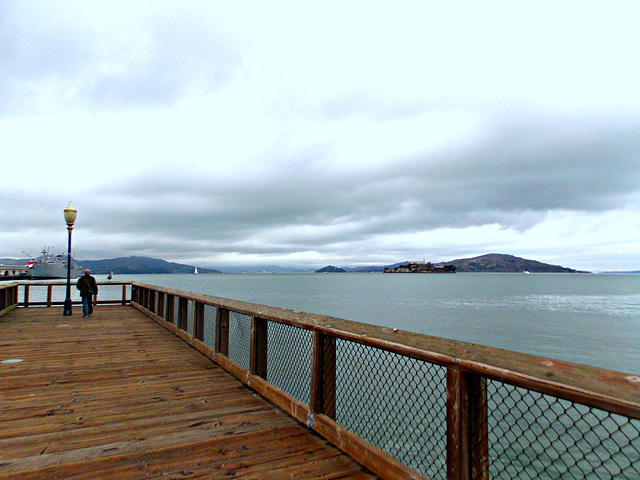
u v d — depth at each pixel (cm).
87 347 697
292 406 374
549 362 187
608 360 1683
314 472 271
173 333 842
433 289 8469
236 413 383
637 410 138
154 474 268
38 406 400
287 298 5191
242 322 520
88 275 1138
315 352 344
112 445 312
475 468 206
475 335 2266
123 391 449
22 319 1071
